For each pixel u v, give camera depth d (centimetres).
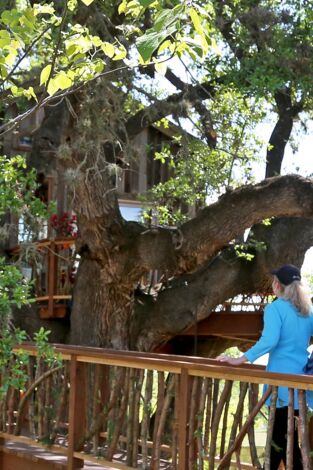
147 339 1195
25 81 984
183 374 553
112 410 626
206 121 1115
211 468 541
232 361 534
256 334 1266
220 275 1216
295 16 1203
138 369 609
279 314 525
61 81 523
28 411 736
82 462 655
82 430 652
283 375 479
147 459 590
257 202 1008
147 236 1091
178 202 1348
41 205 667
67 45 563
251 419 511
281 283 534
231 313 1270
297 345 525
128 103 1115
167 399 573
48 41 718
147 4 376
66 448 670
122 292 1147
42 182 1498
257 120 1144
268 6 1192
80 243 1129
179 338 1391
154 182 1770
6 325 615
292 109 1372
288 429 481
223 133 1140
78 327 1168
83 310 1162
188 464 549
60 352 663
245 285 1230
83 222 1094
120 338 1172
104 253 1109
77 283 1168
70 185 992
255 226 1234
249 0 1205
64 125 1018
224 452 579
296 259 1219
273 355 530
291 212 1006
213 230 1037
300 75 1155
